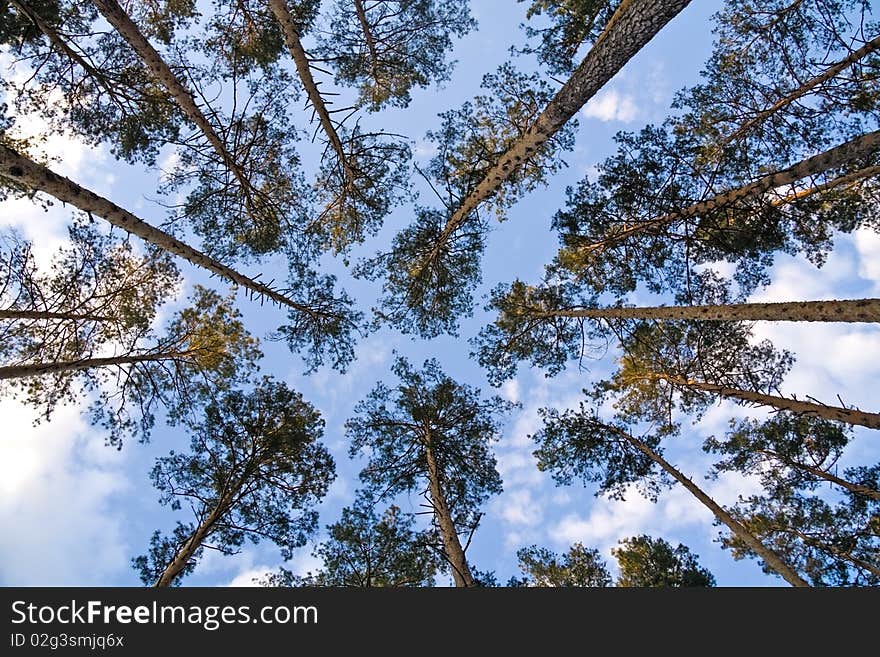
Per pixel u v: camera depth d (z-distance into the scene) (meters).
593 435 11.49
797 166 6.59
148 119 7.83
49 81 7.17
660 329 10.21
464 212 8.48
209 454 9.52
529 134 6.59
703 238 8.38
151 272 8.74
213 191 8.48
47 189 5.25
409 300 10.43
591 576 12.61
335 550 9.60
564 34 8.26
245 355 9.95
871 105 7.05
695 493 10.27
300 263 9.84
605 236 9.05
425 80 9.25
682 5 4.21
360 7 7.74
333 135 7.92
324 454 10.15
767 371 10.19
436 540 9.84
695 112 8.16
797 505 10.48
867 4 7.01
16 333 8.02
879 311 5.60
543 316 10.80
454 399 11.18
